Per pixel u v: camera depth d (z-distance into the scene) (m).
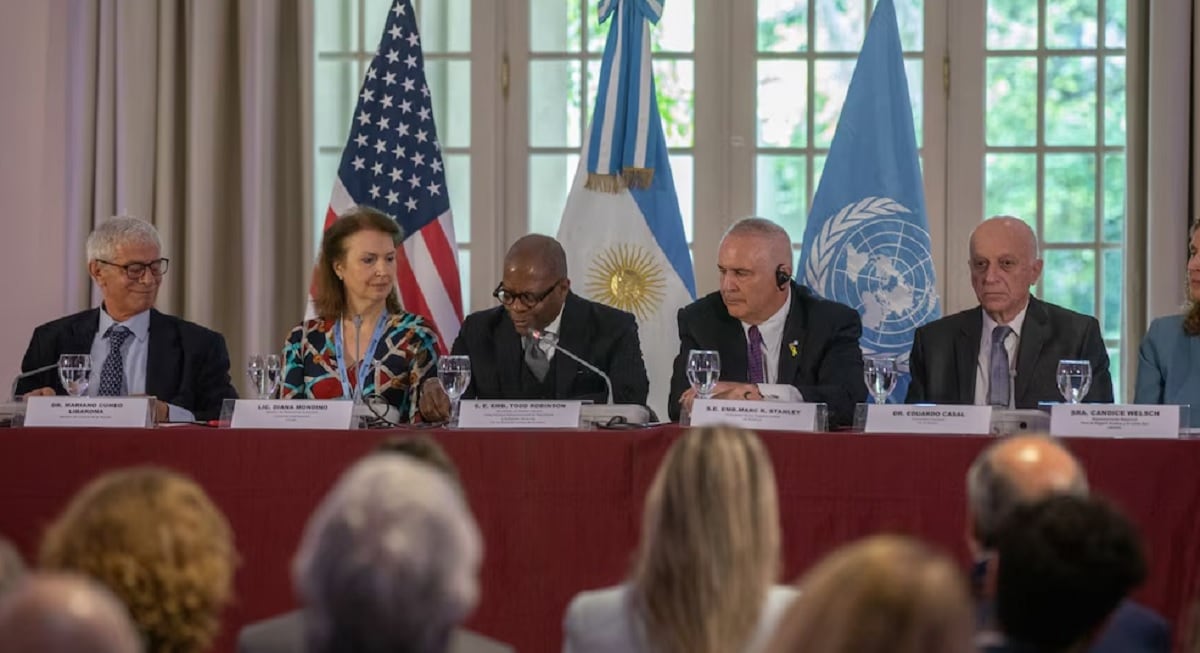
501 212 12.09
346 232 8.57
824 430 6.93
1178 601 6.48
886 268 10.93
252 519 6.76
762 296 8.59
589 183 11.16
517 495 6.73
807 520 6.66
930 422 6.93
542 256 8.58
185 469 6.79
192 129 11.56
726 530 3.95
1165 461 6.51
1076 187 11.77
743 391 7.40
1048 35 11.78
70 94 11.62
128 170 11.54
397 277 11.16
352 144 11.29
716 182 11.97
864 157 11.11
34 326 11.47
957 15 11.83
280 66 11.83
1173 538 6.49
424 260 11.17
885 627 2.15
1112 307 11.72
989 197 11.84
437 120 12.11
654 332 11.05
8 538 6.81
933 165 11.85
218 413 8.80
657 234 11.15
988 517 4.37
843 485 6.64
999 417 6.91
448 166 12.10
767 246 8.55
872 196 11.05
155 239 8.79
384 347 8.49
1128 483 6.53
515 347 8.62
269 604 6.75
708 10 12.00
